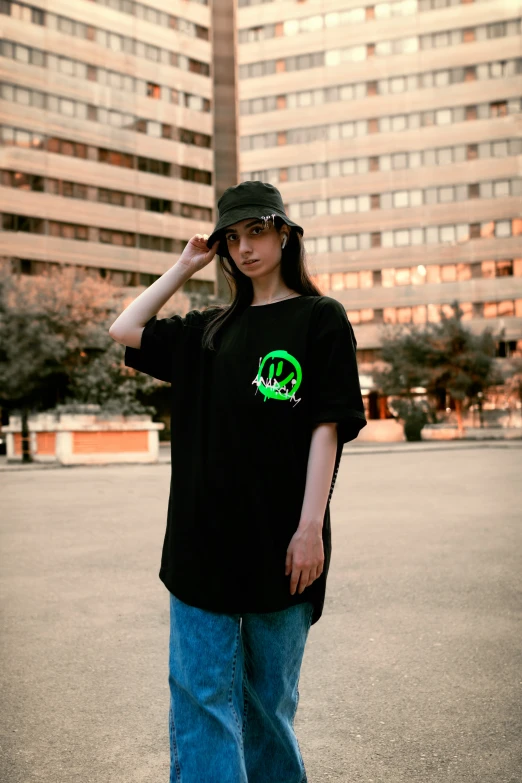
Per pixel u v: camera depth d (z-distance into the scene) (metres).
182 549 1.91
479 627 4.64
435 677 3.74
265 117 74.50
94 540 8.55
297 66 73.81
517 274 69.19
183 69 72.00
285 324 1.96
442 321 49.19
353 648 4.26
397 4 71.62
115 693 3.60
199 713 1.86
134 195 68.69
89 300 32.97
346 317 2.00
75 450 26.77
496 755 2.85
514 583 5.88
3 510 11.80
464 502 11.99
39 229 63.78
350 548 7.66
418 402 49.69
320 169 73.19
